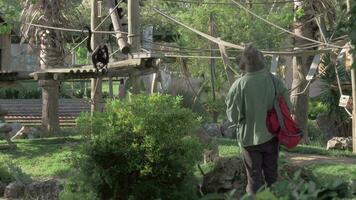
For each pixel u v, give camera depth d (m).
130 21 12.99
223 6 22.52
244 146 8.20
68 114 30.52
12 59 35.94
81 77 13.78
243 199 4.56
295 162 13.50
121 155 8.80
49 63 20.61
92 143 8.89
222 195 5.08
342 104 16.72
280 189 4.80
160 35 28.16
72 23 21.05
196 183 9.27
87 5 27.44
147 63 12.48
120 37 12.98
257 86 8.06
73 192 9.09
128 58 13.90
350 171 12.09
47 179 12.49
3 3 24.62
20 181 11.83
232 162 9.54
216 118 23.92
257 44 21.52
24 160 15.18
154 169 8.82
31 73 14.92
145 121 8.83
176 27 24.44
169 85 25.14
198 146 9.14
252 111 8.08
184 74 23.58
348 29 6.34
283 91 8.18
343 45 14.63
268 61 21.78
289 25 21.27
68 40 21.67
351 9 6.15
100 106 17.69
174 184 8.95
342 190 4.98
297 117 18.77
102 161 8.84
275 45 22.36
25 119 28.80
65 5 20.81
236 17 22.77
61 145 16.55
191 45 23.09
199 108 23.91
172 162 8.84
